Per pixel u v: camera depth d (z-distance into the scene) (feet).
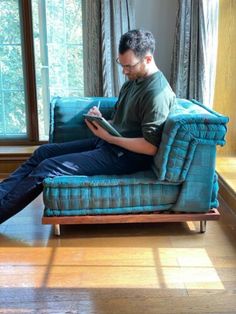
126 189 6.74
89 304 5.16
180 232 7.15
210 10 8.65
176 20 9.67
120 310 5.03
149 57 6.53
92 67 9.98
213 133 6.35
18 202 6.86
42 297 5.30
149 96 6.45
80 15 10.27
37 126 11.00
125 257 6.31
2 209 6.87
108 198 6.75
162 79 6.63
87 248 6.60
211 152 6.55
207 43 8.78
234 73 9.33
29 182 6.84
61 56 10.59
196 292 5.40
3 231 7.21
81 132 8.71
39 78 10.73
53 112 8.82
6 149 10.68
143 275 5.81
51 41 10.45
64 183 6.61
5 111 11.07
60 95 10.89
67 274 5.85
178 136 6.29
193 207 6.89
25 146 11.04
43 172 6.83
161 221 6.95
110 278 5.74
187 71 9.32
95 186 6.66
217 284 5.58
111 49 9.70
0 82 10.82
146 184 6.75
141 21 10.19
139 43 6.38
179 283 5.60
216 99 9.54
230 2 8.91
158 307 5.09
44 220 6.79
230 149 9.88
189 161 6.51
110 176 6.86
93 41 9.77
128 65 6.51
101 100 8.85
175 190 6.82
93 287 5.52
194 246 6.65
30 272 5.90
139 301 5.21
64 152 7.82
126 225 7.44
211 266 6.04
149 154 6.68
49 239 6.91
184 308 5.06
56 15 10.26
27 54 10.42
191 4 8.88
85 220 6.82
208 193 6.81
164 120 6.46
